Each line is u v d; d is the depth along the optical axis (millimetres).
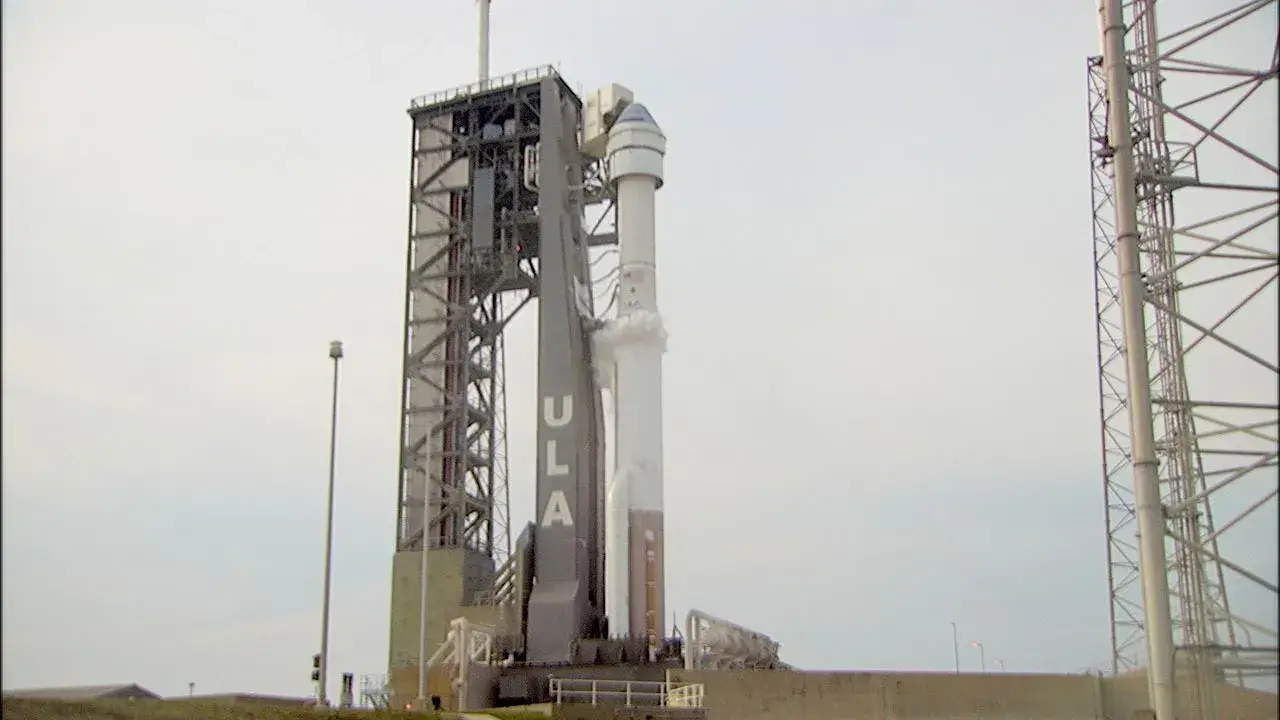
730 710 72375
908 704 72125
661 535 87500
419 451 95688
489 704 79000
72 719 44875
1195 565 57438
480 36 103250
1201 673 51875
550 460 88500
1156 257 63438
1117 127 57250
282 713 53562
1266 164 53438
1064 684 71500
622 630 84938
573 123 97812
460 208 99500
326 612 62688
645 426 88562
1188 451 58750
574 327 90250
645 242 92562
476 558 93312
